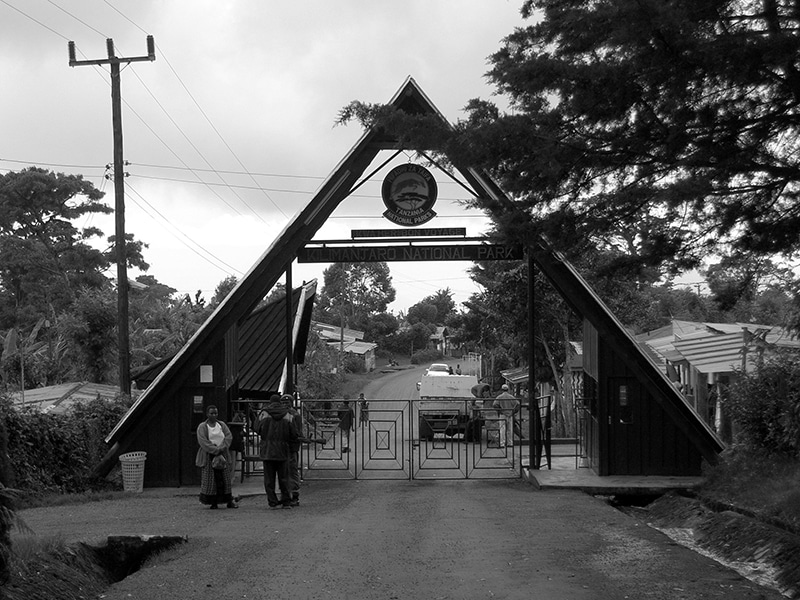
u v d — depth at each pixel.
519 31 9.25
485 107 9.66
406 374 91.19
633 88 8.58
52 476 17.84
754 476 14.30
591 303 17.97
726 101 8.62
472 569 9.41
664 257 9.40
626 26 8.02
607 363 18.05
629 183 9.30
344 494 17.19
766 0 8.48
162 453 18.50
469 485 18.41
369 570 9.39
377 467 21.12
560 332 34.03
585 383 20.67
